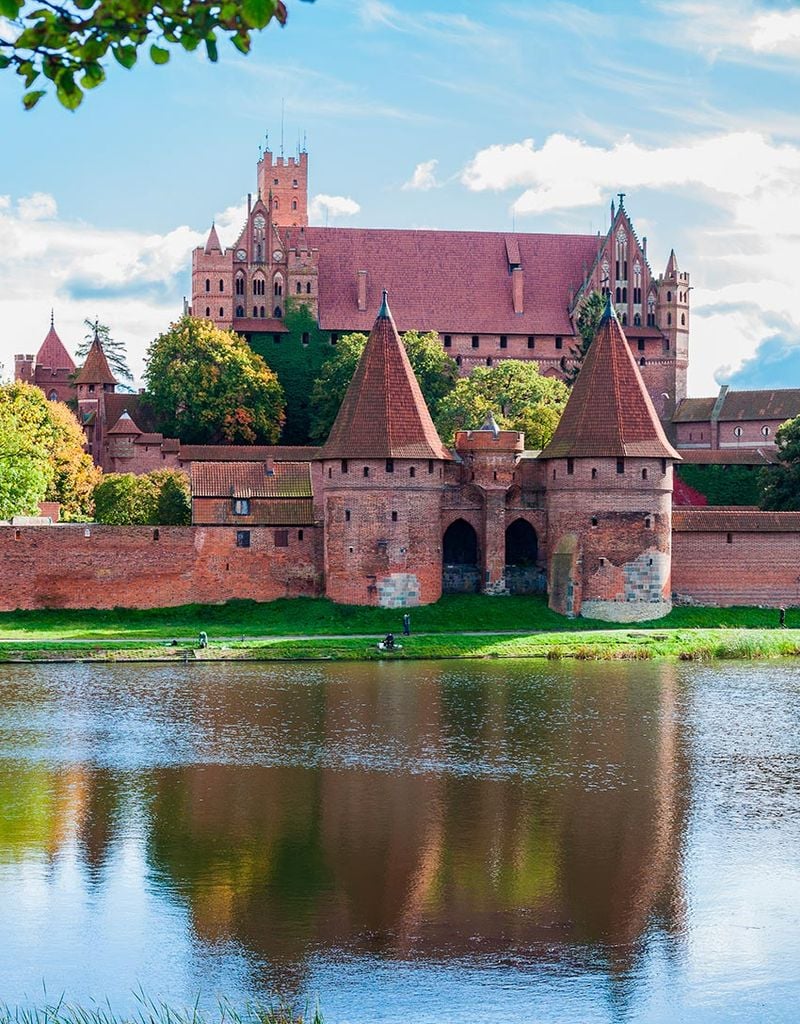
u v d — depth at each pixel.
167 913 43.59
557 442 111.50
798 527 113.38
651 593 108.81
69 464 144.25
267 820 54.00
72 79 17.08
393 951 40.59
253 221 192.12
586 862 48.84
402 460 107.81
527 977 38.91
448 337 198.38
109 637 100.75
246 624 107.06
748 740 69.12
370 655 96.62
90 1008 36.84
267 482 113.19
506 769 62.88
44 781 59.97
